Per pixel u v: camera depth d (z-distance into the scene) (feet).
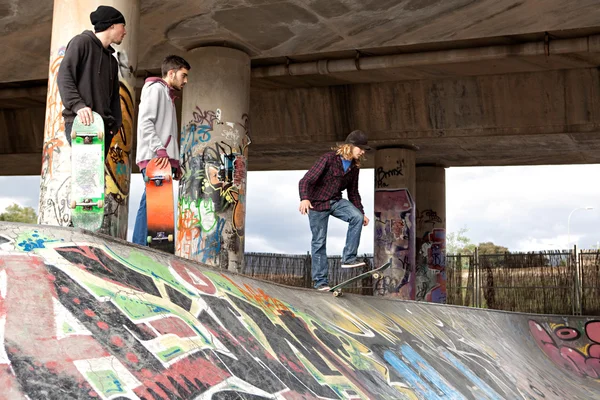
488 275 67.97
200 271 15.17
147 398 9.02
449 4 32.53
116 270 12.11
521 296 65.62
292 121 56.65
